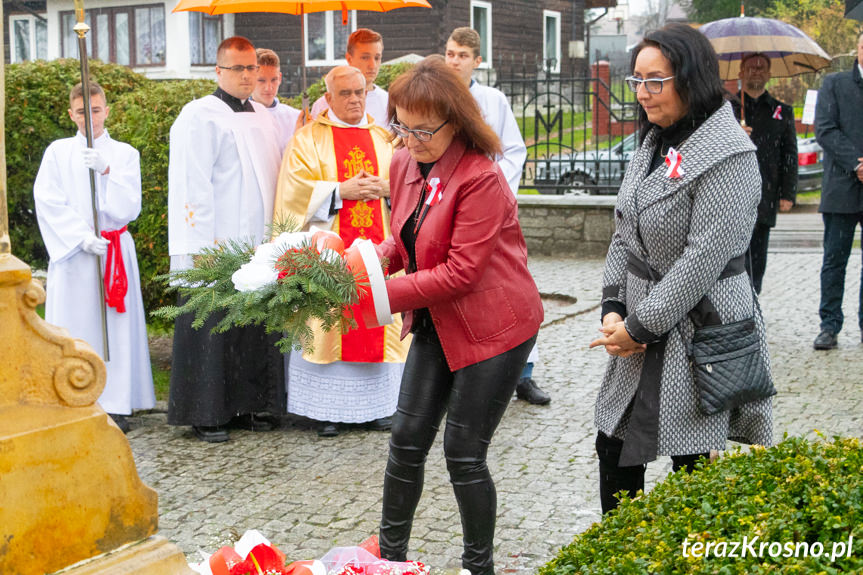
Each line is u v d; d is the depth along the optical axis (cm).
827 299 766
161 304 739
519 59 2778
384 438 592
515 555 418
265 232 599
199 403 585
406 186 359
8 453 204
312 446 579
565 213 1266
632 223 357
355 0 629
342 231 586
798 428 576
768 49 788
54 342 210
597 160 1355
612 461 377
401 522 365
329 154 589
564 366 745
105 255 605
